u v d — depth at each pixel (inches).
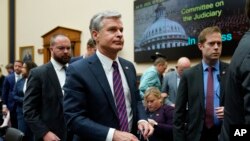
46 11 346.3
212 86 94.1
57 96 107.7
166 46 220.1
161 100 127.1
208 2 188.2
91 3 295.3
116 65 73.3
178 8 209.8
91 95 68.3
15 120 217.8
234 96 54.1
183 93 98.6
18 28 384.5
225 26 177.2
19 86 187.0
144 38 239.5
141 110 76.0
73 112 67.1
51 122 105.9
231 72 54.1
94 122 66.4
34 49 361.7
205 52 95.0
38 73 108.1
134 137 64.0
